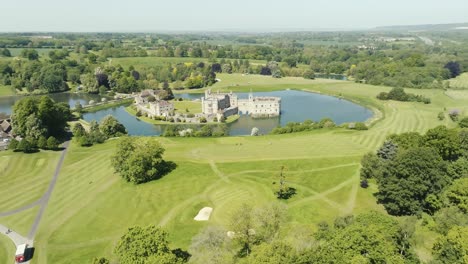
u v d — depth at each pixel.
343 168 120.88
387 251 55.53
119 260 62.47
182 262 62.81
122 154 119.50
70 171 128.38
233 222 76.38
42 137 151.38
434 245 63.50
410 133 122.94
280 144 153.62
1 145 152.12
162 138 171.12
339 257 53.09
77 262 79.75
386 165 95.56
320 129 182.12
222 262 68.31
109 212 101.00
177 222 93.75
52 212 101.38
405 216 88.31
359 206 96.56
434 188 86.50
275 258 53.56
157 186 113.62
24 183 119.25
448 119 196.75
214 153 141.75
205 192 108.81
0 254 83.12
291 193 104.94
